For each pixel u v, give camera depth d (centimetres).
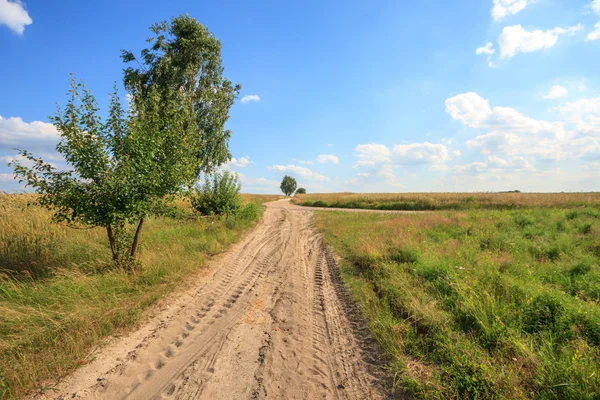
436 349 380
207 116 1997
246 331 469
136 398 316
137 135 634
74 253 727
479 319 420
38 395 312
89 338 408
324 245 1152
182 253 820
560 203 2297
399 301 523
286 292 641
